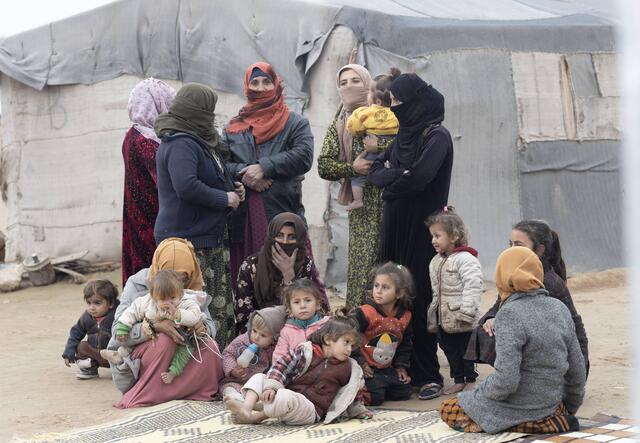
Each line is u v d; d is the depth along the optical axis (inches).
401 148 242.5
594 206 484.4
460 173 466.3
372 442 192.1
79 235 538.0
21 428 221.0
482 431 196.2
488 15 492.4
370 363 235.0
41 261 520.1
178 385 238.8
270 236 249.4
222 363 245.4
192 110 258.2
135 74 512.1
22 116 549.6
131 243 282.7
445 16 481.1
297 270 251.3
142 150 277.3
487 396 194.2
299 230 248.7
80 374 282.0
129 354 240.4
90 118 528.4
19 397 257.8
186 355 239.3
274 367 212.5
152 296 235.6
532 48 474.6
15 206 557.6
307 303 225.8
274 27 463.5
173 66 494.9
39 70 532.4
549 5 531.5
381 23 453.1
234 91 475.2
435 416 213.0
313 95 455.8
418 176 237.9
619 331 335.3
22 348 350.3
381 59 450.9
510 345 189.5
